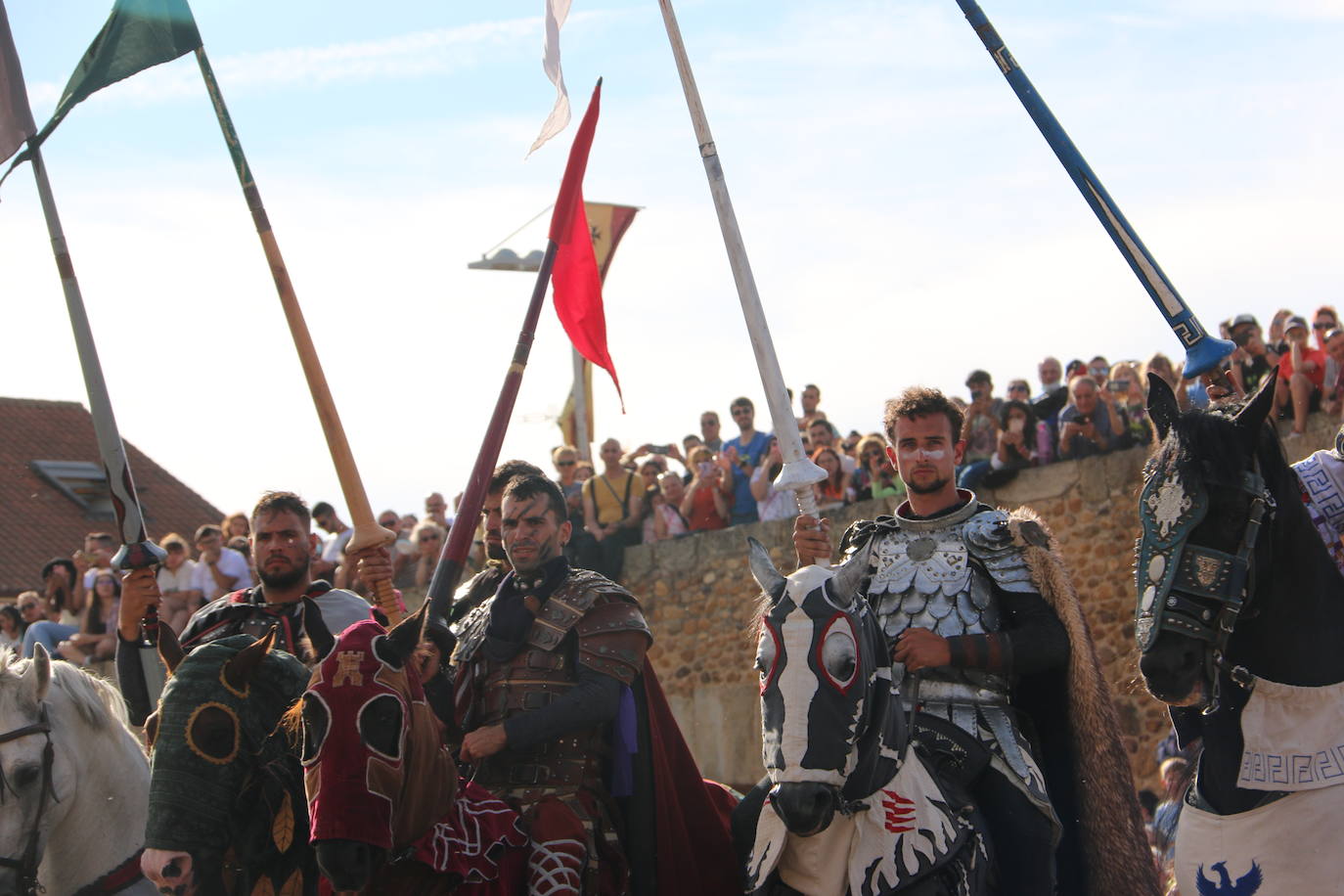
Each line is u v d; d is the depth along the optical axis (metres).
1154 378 4.96
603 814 5.70
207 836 5.07
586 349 6.67
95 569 16.47
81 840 6.32
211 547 15.05
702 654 15.38
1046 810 5.27
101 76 6.31
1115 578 13.15
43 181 6.32
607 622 5.67
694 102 5.93
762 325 5.72
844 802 4.82
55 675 6.38
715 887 5.82
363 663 4.68
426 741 4.83
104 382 6.30
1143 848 5.46
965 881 4.97
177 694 5.16
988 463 13.83
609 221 15.50
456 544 5.79
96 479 31.06
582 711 5.51
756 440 15.49
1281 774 4.75
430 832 4.96
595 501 15.84
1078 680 5.43
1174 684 4.64
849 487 14.37
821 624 4.75
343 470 5.99
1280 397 12.23
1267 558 4.74
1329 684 4.77
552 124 6.63
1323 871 4.68
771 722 4.71
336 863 4.54
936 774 5.19
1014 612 5.51
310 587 6.31
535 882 5.33
